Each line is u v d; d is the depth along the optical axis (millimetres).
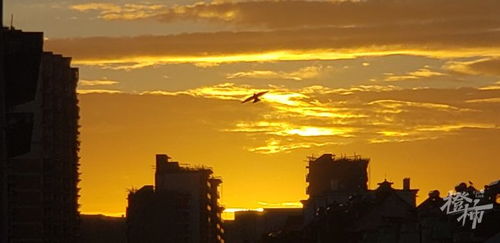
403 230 184875
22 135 114250
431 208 178000
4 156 101625
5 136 105875
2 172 98688
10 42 107188
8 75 106938
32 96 110375
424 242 170375
